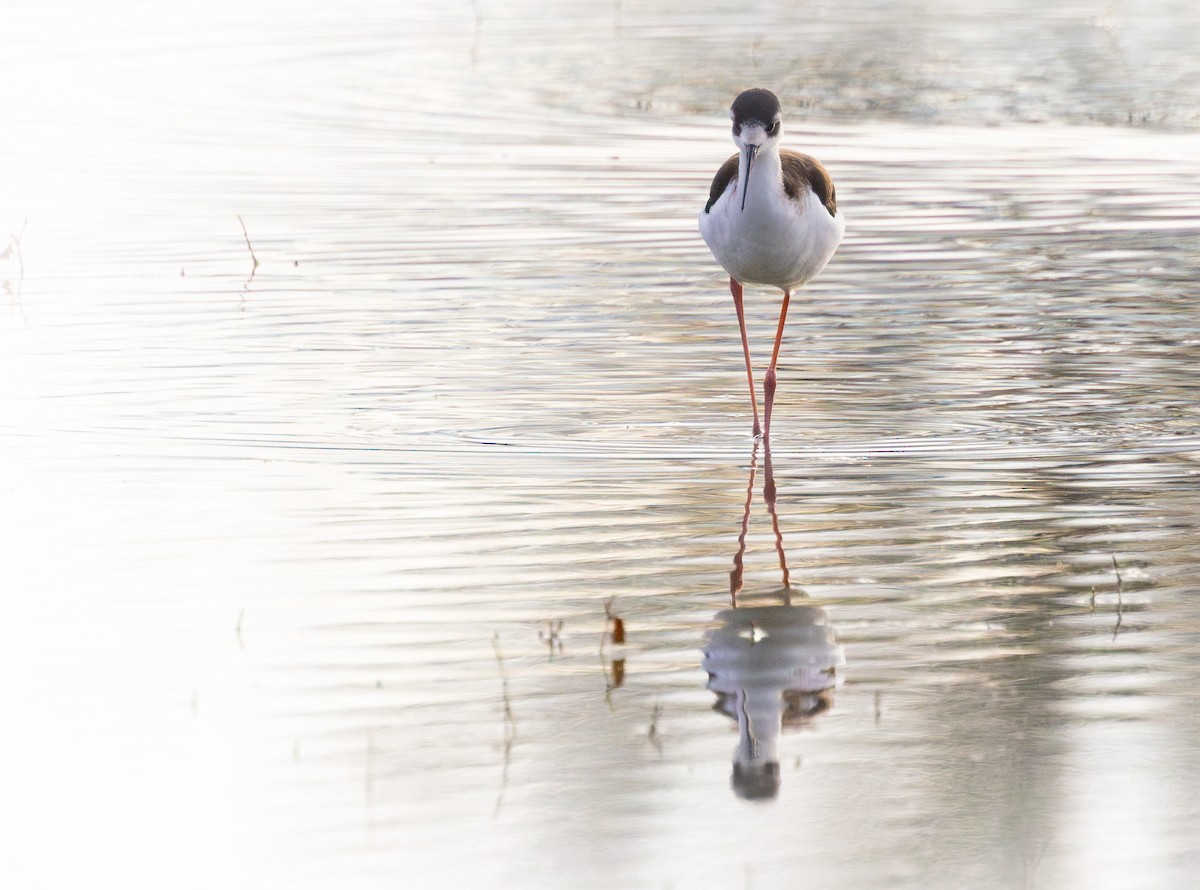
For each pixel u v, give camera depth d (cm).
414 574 959
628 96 2845
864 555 985
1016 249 1778
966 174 2180
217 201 2073
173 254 1802
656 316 1555
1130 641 860
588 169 2255
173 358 1413
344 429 1233
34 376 1360
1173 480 1112
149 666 839
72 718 786
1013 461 1156
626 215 1975
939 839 676
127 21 3641
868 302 1588
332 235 1888
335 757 749
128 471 1140
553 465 1158
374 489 1107
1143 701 793
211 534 1023
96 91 2867
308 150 2398
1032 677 820
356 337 1481
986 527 1029
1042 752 745
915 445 1195
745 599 922
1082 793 711
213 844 678
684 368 1397
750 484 1117
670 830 686
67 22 3609
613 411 1282
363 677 827
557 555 989
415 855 668
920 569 961
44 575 958
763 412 1276
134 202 2067
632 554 990
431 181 2184
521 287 1658
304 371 1378
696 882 646
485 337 1484
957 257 1748
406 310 1574
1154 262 1711
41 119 2622
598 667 838
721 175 1305
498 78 3044
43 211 2022
